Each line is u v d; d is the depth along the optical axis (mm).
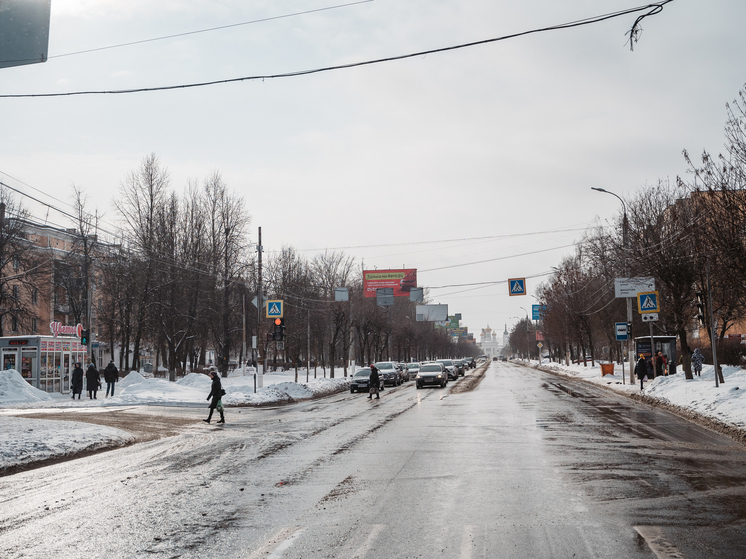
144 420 21828
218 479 10664
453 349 160375
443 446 14375
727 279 18812
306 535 7008
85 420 21328
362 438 16219
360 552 6320
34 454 13391
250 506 8531
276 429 18906
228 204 55906
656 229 31312
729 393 21812
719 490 9234
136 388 35344
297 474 11023
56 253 68062
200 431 18672
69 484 10531
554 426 18203
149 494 9492
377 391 33969
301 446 14836
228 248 55188
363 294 63594
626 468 11195
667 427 17750
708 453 12914
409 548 6441
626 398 29703
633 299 51938
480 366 114375
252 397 32219
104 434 16453
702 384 26703
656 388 30156
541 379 52344
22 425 17328
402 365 57969
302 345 72625
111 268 52375
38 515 8242
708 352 49812
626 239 33656
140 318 51219
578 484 9789
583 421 19531
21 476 11461
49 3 6305
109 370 35344
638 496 8867
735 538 6699
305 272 69188
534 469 11203
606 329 58281
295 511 8195
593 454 12898
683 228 25797
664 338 41406
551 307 68125
